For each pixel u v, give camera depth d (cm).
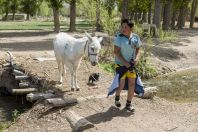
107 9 1814
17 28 4103
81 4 1797
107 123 859
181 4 4344
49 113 946
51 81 1220
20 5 6994
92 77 1203
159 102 1035
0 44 2295
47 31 3475
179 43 2709
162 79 1794
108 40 1778
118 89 908
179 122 891
